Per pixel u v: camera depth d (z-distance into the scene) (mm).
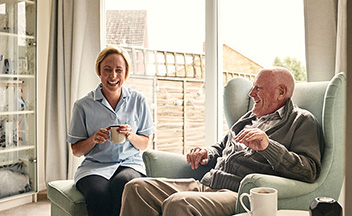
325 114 1788
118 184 2092
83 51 3424
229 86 2312
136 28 3533
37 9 3346
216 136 3051
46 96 3479
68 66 3441
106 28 3639
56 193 2158
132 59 3574
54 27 3480
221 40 3053
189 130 3428
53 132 3500
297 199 1646
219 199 1625
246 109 2289
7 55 3131
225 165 1894
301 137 1760
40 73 3666
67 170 3521
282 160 1630
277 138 1805
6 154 3158
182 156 2178
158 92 3506
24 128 3285
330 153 1776
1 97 3098
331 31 2277
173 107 3451
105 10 3631
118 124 2357
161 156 2107
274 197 1267
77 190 2139
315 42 2328
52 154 3492
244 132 1637
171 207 1569
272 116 1891
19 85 3232
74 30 3395
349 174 364
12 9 3158
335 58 2275
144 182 1796
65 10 3438
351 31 353
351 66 354
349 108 358
